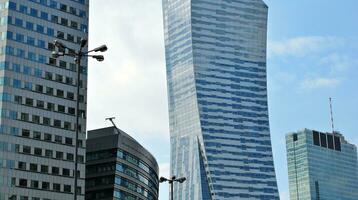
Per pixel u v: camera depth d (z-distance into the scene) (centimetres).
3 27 18962
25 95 18775
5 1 19175
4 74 18525
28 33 19312
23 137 18400
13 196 17762
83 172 19450
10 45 18850
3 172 17775
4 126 18125
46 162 18662
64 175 18950
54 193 18588
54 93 19425
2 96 18350
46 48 19575
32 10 19575
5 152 17950
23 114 18575
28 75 18988
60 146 19112
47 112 19100
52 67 19575
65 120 19450
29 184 18162
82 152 19600
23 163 18200
